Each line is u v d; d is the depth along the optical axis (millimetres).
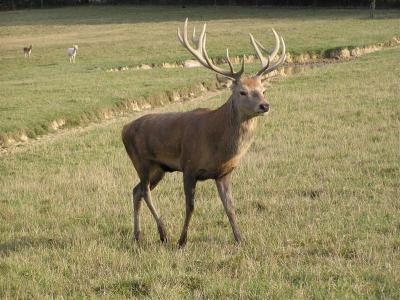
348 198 19703
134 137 17656
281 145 28031
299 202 19469
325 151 26266
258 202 19922
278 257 14820
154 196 21547
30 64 68438
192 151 16109
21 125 34906
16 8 156500
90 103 40969
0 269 15031
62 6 156875
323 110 35750
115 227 18531
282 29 92562
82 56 73438
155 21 117438
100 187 23016
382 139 28031
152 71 57562
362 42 72312
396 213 17781
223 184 16469
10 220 19781
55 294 13406
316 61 66312
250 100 15242
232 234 17125
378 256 14328
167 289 13023
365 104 36812
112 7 150375
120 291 13305
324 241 15781
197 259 15008
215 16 121750
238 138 15680
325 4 132500
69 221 19359
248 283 13117
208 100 44500
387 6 125688
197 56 16391
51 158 28531
